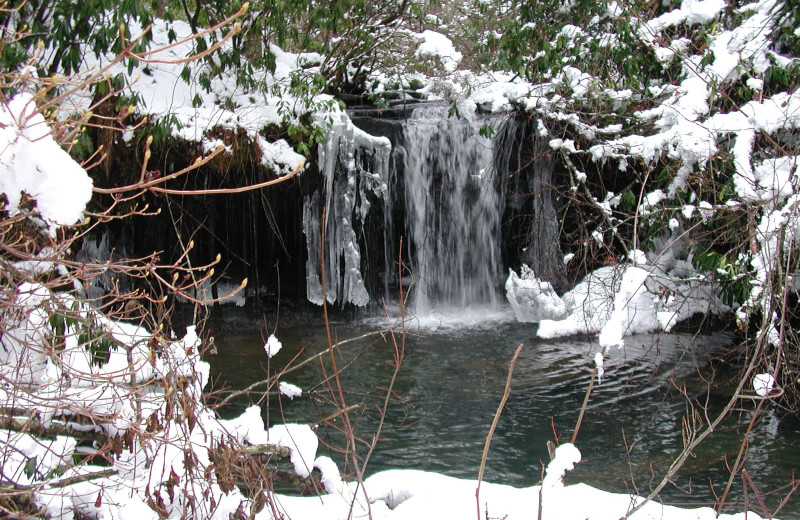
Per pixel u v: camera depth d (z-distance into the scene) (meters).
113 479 3.37
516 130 10.23
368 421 6.15
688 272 9.08
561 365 7.67
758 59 7.60
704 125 7.02
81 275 3.04
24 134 2.47
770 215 5.49
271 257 10.15
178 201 9.34
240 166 8.59
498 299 10.92
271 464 4.14
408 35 10.20
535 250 10.51
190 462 3.01
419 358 8.00
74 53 6.73
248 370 7.48
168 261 9.79
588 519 3.30
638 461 5.38
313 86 9.15
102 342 3.80
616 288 8.38
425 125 10.48
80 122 2.97
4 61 5.55
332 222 9.88
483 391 6.91
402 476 3.92
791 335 5.64
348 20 9.71
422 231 10.57
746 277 6.64
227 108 8.81
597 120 9.45
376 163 10.02
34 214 2.61
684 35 9.04
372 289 10.59
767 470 5.14
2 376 2.97
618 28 8.42
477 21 10.59
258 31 8.70
